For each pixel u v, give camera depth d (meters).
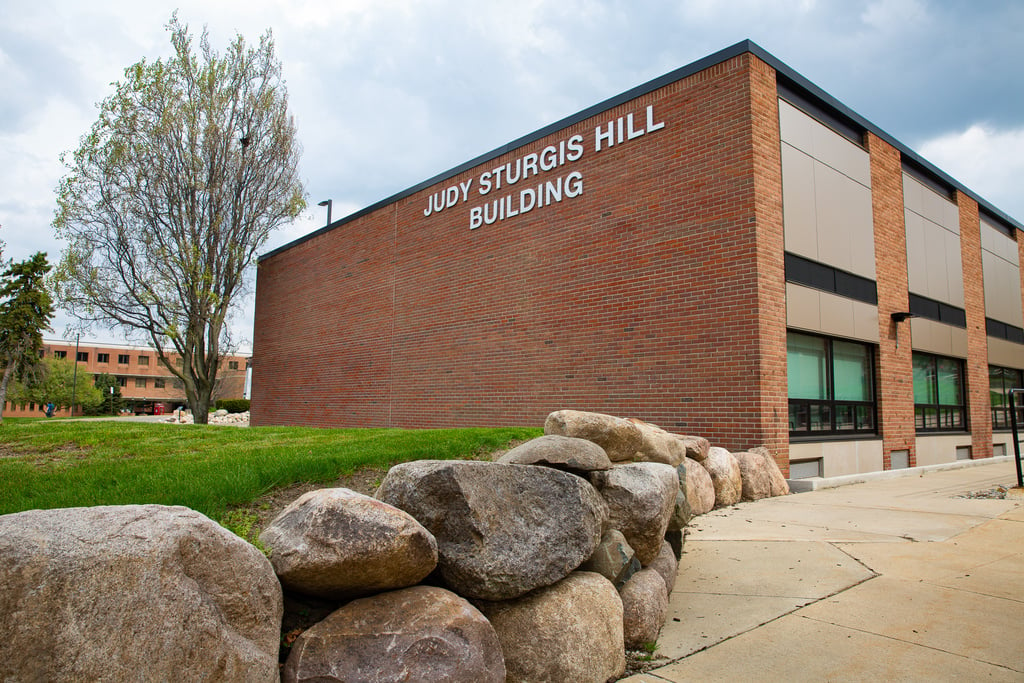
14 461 6.09
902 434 13.27
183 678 2.04
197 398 21.44
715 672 3.68
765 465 9.46
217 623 2.16
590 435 5.12
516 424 13.34
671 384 10.89
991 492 9.73
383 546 2.67
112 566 1.98
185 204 21.47
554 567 3.40
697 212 10.85
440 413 15.16
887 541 6.50
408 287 16.55
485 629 2.94
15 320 29.84
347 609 2.75
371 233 18.00
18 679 1.80
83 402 71.56
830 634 4.20
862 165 13.27
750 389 9.93
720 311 10.40
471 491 3.21
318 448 6.42
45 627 1.86
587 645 3.43
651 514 4.27
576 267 12.58
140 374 83.31
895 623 4.38
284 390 20.91
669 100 11.45
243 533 3.64
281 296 21.64
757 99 10.57
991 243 18.94
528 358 13.27
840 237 12.26
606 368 11.85
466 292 14.88
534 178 13.62
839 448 11.64
